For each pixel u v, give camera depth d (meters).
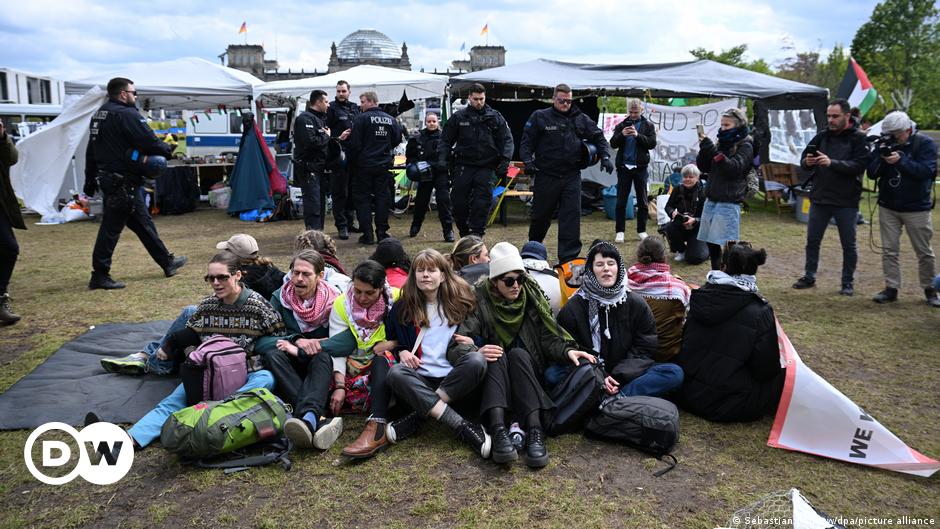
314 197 8.58
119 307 6.00
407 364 3.67
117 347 4.87
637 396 3.54
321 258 4.11
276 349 3.82
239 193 12.00
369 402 3.85
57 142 11.97
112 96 6.45
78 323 5.55
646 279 4.23
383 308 3.88
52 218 11.66
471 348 3.64
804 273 7.32
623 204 9.05
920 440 3.47
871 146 6.17
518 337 3.79
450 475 3.18
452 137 7.73
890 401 3.96
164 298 6.30
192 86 11.80
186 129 17.61
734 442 3.50
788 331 5.25
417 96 13.84
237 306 3.86
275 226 11.09
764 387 3.70
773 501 2.79
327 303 4.06
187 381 3.60
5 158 5.32
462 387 3.49
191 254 8.48
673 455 3.36
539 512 2.86
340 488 3.07
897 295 6.24
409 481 3.13
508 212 12.18
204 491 3.05
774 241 9.25
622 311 3.82
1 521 2.82
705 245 7.62
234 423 3.26
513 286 3.73
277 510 2.89
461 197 7.83
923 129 35.91
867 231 10.18
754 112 12.93
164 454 3.38
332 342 3.83
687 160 12.95
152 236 6.96
